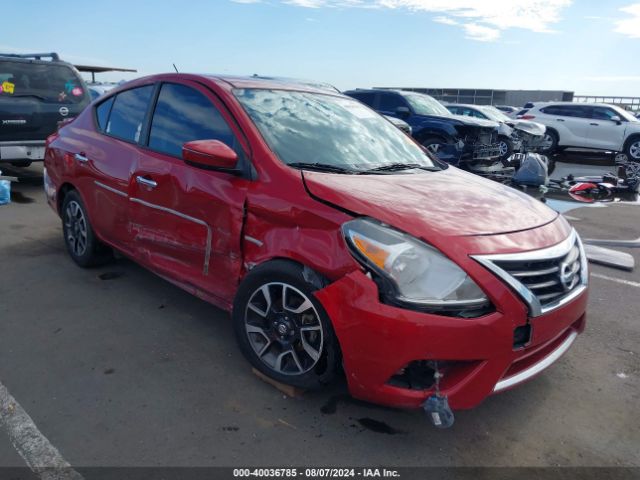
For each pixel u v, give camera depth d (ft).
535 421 9.15
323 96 12.91
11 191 26.00
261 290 9.17
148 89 12.92
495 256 7.80
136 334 11.40
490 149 34.96
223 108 10.72
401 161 11.72
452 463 8.01
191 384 9.63
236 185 9.69
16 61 24.95
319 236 8.36
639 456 8.36
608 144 49.80
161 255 11.66
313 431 8.53
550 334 8.27
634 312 14.05
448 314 7.50
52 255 16.10
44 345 10.77
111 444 7.98
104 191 13.14
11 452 7.75
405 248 7.73
